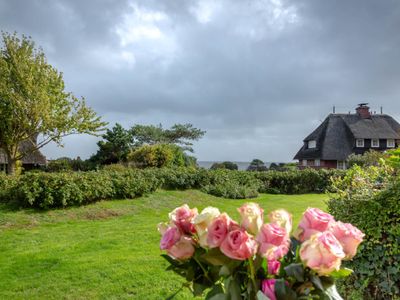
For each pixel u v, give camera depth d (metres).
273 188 20.91
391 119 40.81
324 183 21.48
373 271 3.58
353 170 4.50
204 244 1.46
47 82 21.88
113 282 5.38
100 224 9.98
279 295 1.38
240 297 1.46
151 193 14.73
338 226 1.52
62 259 6.53
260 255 1.40
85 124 22.64
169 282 5.33
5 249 7.46
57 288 5.19
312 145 40.47
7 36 21.11
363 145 37.84
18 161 23.73
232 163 39.41
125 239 8.12
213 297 1.51
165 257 1.63
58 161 27.20
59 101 22.47
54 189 11.21
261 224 1.43
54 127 21.89
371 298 3.72
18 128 21.22
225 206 14.27
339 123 39.66
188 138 43.19
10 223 9.59
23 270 6.01
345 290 3.78
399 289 3.56
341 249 1.36
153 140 40.28
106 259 6.47
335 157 37.22
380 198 3.58
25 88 20.67
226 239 1.40
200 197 15.94
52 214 10.63
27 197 10.62
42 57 22.08
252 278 1.43
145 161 22.66
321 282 1.43
